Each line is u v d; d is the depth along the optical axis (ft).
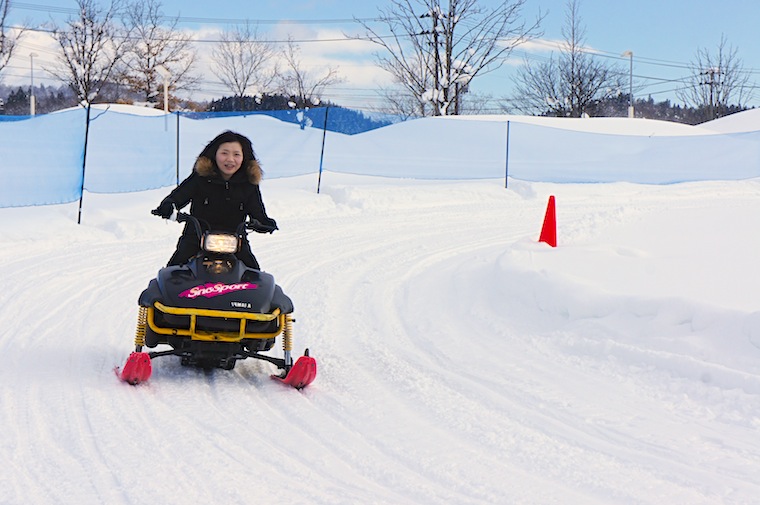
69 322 25.46
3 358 20.62
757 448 14.99
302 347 23.63
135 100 169.99
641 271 25.52
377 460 14.38
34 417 15.98
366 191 65.10
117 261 37.11
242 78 180.34
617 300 22.75
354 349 23.52
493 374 20.47
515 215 59.11
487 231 50.44
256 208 20.94
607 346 21.17
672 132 108.17
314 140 66.59
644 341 20.90
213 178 20.44
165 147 61.93
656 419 16.75
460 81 149.28
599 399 18.16
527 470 13.99
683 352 19.80
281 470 13.71
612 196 71.77
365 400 18.22
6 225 42.78
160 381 19.20
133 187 56.95
